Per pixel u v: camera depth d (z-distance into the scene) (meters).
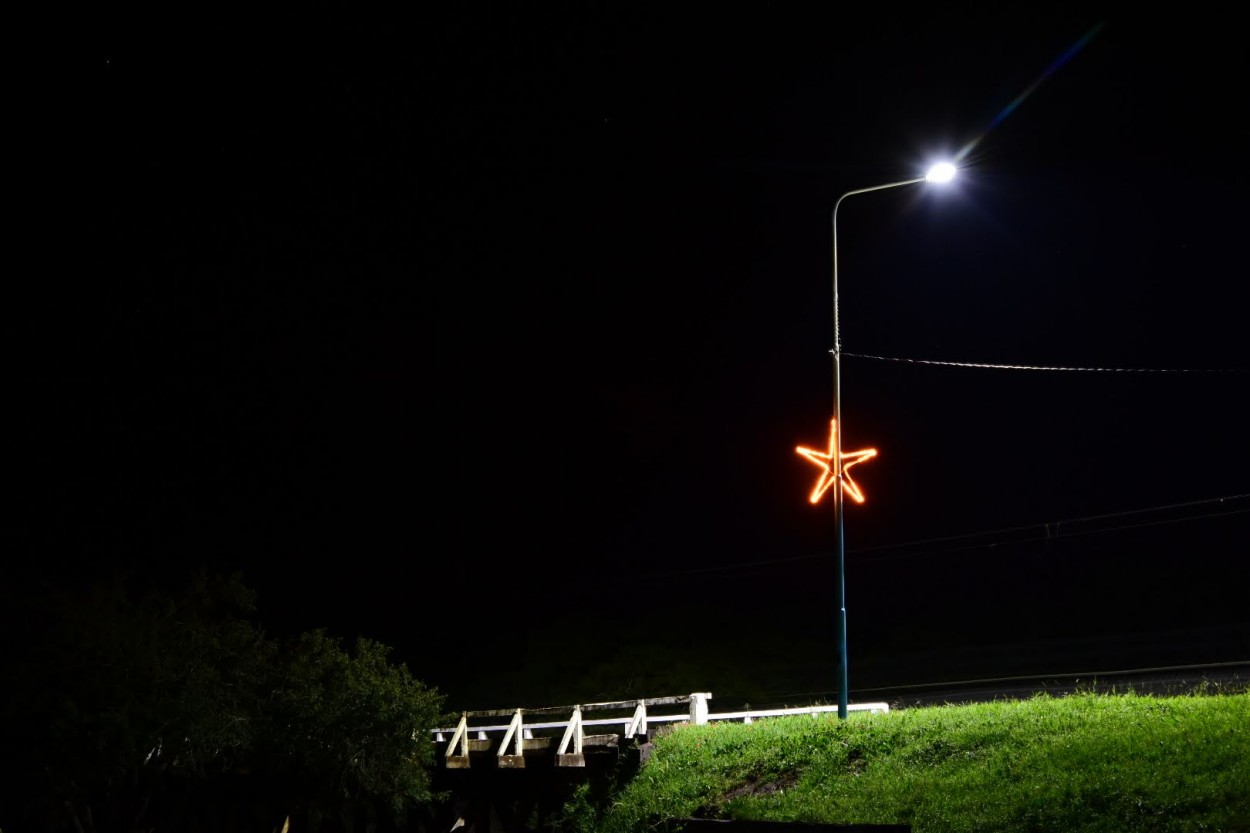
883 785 19.66
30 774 26.00
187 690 26.39
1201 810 14.86
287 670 29.00
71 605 26.42
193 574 28.70
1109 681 32.78
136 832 27.14
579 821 24.89
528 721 45.94
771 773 22.56
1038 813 16.22
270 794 28.53
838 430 25.27
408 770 28.23
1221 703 19.31
